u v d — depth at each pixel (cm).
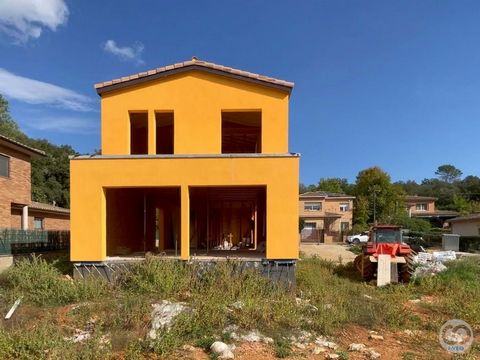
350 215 5253
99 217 1218
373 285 1446
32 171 4175
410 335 838
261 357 666
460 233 4225
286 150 1314
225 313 830
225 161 1225
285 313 848
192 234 1822
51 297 975
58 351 618
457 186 8625
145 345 668
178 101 1332
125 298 941
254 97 1325
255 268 1187
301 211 5062
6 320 802
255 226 1866
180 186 1227
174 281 1063
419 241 3641
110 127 1330
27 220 2194
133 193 1675
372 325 888
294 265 1198
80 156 1233
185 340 714
